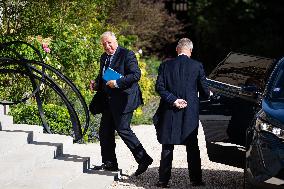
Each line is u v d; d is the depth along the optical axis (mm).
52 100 19656
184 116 12945
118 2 33938
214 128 12883
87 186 12586
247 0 45344
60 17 23875
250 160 10867
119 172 14125
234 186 13531
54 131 17219
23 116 17188
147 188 13008
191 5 47250
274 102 11625
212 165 15953
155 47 39188
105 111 13867
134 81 13336
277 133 10578
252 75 13391
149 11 35750
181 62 13078
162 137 13031
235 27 46531
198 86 13086
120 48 13625
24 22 21344
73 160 13898
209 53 48250
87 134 18297
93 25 27219
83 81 22078
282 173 10297
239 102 12469
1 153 12555
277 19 45906
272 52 45594
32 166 12609
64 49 21891
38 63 13484
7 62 13695
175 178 14227
